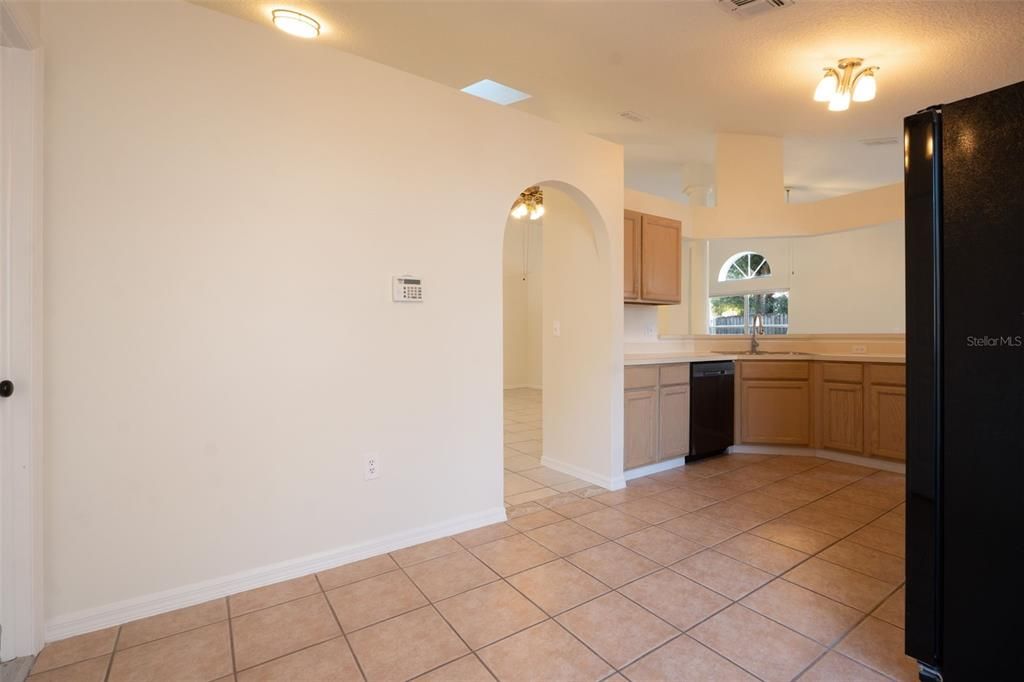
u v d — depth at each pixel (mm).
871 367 3723
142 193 1809
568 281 3613
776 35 2693
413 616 1834
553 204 3727
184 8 1883
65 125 1679
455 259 2600
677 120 4086
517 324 8695
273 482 2084
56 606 1686
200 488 1930
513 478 3523
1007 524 1292
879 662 1560
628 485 3369
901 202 3965
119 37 1765
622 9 2477
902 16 2471
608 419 3311
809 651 1617
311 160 2162
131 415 1799
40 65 1613
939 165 1406
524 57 3031
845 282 7156
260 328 2049
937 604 1424
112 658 1597
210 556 1952
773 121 4078
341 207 2240
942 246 1400
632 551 2363
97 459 1744
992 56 2838
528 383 8742
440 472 2555
